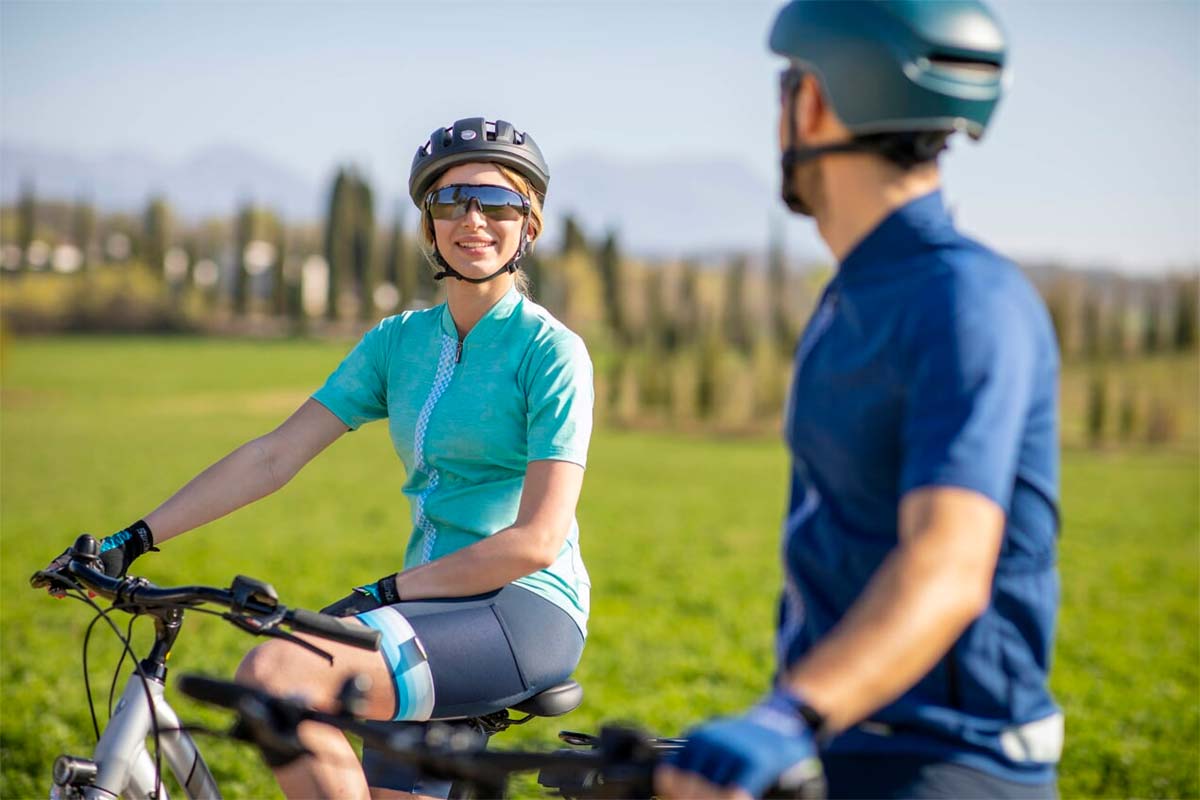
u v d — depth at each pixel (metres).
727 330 110.50
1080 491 39.84
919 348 1.75
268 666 2.48
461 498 2.93
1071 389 88.88
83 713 7.14
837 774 1.87
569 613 2.84
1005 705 1.83
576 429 2.80
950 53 1.81
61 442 45.94
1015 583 1.83
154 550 2.84
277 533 20.73
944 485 1.64
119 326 114.12
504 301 2.94
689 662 10.33
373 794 2.67
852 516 1.87
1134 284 114.31
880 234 1.86
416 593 2.67
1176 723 8.44
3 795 5.67
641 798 1.69
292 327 121.00
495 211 2.89
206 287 136.62
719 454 54.53
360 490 30.67
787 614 2.04
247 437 50.75
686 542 22.19
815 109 1.91
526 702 2.80
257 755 6.14
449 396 2.92
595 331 115.00
